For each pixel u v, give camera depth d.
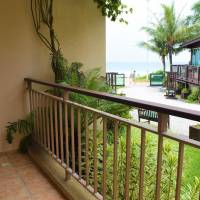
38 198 2.33
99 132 2.50
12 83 3.44
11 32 3.35
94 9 3.81
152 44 14.56
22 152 3.45
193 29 12.61
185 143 1.19
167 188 1.97
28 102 3.56
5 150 3.52
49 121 2.88
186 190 1.98
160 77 10.59
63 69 3.46
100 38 3.90
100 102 3.02
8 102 3.46
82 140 2.69
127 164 1.60
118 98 1.55
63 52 3.67
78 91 2.00
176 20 13.12
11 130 3.44
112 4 3.70
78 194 2.21
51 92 3.10
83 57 3.81
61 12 3.59
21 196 2.37
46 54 3.58
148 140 2.09
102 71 3.97
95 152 1.94
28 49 3.47
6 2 3.27
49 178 2.69
